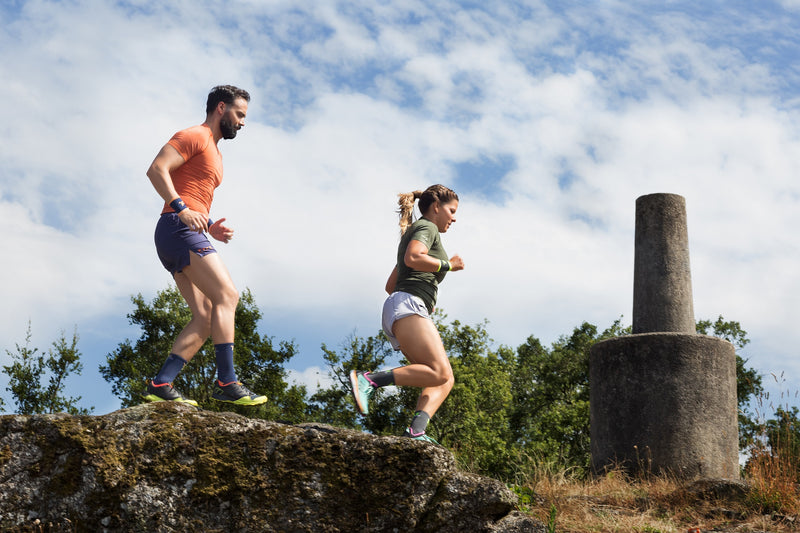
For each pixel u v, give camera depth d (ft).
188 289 15.70
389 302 15.92
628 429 31.32
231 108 16.26
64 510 12.51
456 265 16.06
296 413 91.81
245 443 13.09
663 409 30.91
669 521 22.39
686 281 34.65
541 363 121.39
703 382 31.27
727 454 31.01
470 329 95.66
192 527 12.62
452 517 13.17
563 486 26.30
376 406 87.66
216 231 16.17
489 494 13.29
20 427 12.80
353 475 13.10
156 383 14.93
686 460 30.30
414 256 15.48
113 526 12.50
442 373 15.37
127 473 12.65
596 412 32.91
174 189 15.12
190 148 15.39
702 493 24.75
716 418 31.14
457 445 78.54
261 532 12.73
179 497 12.69
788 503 22.90
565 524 21.09
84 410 63.21
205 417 13.28
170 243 15.24
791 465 24.29
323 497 12.96
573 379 110.73
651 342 31.65
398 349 16.19
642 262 35.09
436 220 17.01
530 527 13.50
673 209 35.17
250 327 94.73
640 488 27.07
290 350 94.99
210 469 12.86
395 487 13.08
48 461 12.66
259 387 91.76
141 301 98.07
